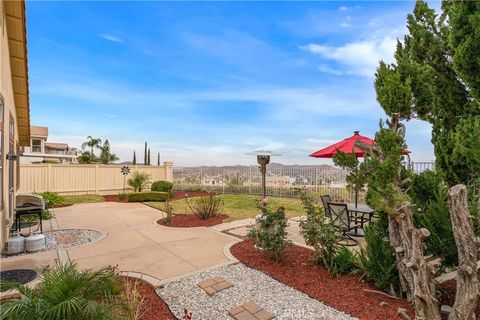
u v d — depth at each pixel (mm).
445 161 4027
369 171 3064
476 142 2896
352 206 6367
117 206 11000
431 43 4934
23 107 8211
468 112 4379
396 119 3045
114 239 5965
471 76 3656
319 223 4055
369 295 3217
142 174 14969
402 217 2656
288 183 13445
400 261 2982
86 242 5773
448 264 3031
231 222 7707
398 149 2818
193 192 16828
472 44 3553
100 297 2631
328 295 3256
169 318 2832
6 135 5688
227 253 4918
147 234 6395
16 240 4961
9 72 6219
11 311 1994
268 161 5578
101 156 28234
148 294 3375
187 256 4777
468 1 3674
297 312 2924
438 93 4617
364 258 3568
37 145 29281
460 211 2328
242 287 3545
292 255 4695
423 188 3449
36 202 6617
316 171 12273
